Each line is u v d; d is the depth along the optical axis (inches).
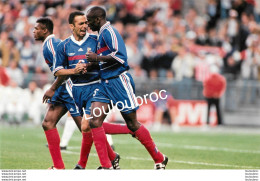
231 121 2283.5
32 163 1083.9
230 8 2701.8
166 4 2726.4
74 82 923.4
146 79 2199.8
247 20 2600.9
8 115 2154.3
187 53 2288.4
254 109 2327.8
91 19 887.1
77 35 908.6
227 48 2443.4
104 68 882.1
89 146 933.8
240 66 2413.9
